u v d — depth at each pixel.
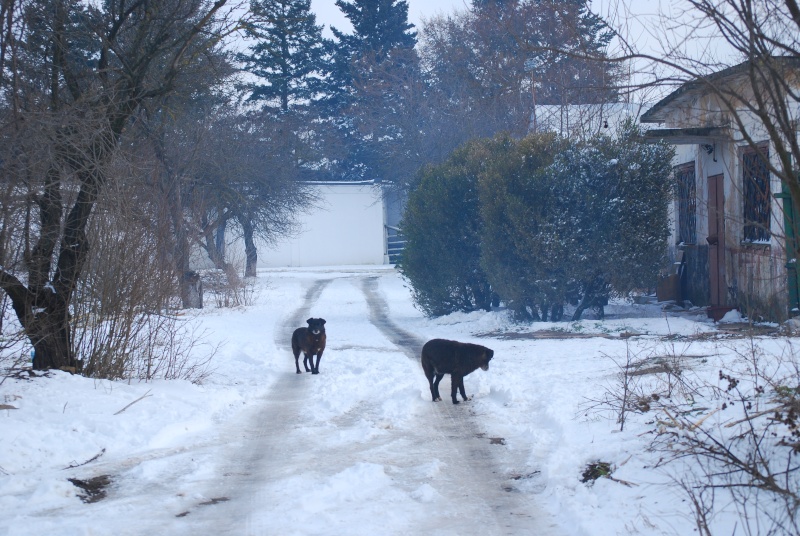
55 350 10.50
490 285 20.48
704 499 5.01
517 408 9.25
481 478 6.49
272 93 50.97
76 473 6.78
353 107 51.66
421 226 22.33
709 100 16.00
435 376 10.49
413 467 6.86
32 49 10.08
